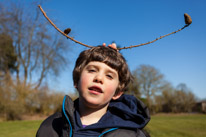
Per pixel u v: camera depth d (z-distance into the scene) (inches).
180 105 1163.9
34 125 447.2
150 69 1050.7
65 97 51.2
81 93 47.1
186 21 48.9
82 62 50.2
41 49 793.6
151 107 1062.4
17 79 659.4
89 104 46.3
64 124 49.4
